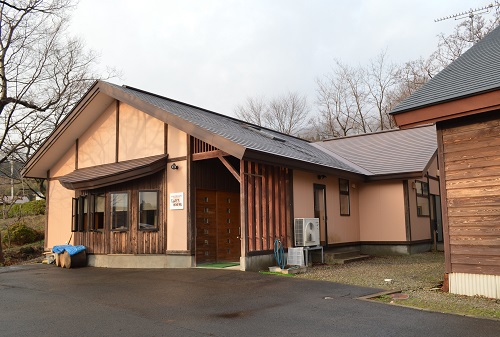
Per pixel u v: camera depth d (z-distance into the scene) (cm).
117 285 841
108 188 1216
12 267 1249
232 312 608
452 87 737
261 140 1183
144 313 605
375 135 1877
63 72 2048
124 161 1246
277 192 1113
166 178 1127
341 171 1309
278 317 581
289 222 1145
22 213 2531
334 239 1348
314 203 1269
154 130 1180
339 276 923
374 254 1458
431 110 712
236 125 1357
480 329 522
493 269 693
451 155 748
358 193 1521
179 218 1087
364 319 570
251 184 1025
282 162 1041
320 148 1805
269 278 885
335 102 3975
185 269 1029
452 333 507
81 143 1391
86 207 1287
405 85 3528
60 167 1466
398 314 595
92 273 1053
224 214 1187
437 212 1703
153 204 1136
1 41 1731
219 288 784
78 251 1209
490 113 710
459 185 736
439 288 779
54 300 709
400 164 1474
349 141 1880
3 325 550
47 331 521
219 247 1155
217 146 959
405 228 1422
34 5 1769
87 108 1286
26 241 1939
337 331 516
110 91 1198
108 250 1191
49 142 1374
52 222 1462
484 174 711
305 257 1099
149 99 1198
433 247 1588
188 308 633
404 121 743
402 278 896
